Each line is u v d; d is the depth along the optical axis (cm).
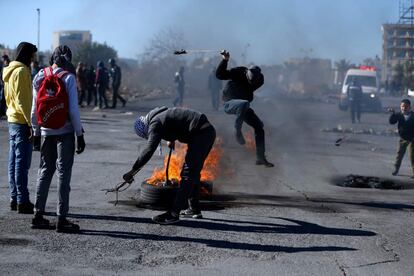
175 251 601
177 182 812
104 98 2598
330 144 1745
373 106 3384
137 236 648
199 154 693
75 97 640
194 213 741
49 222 674
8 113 720
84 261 558
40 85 648
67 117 643
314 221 751
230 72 975
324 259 591
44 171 657
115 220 712
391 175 1210
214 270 547
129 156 1266
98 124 1938
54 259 560
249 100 990
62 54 650
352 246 641
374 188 1052
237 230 690
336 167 1279
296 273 546
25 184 723
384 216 801
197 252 600
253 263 571
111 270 536
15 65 703
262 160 1003
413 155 1197
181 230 680
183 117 692
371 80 3475
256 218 754
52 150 655
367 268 567
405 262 591
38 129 662
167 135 694
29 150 723
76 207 774
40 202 659
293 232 691
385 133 2142
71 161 653
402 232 711
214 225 709
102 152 1312
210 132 700
